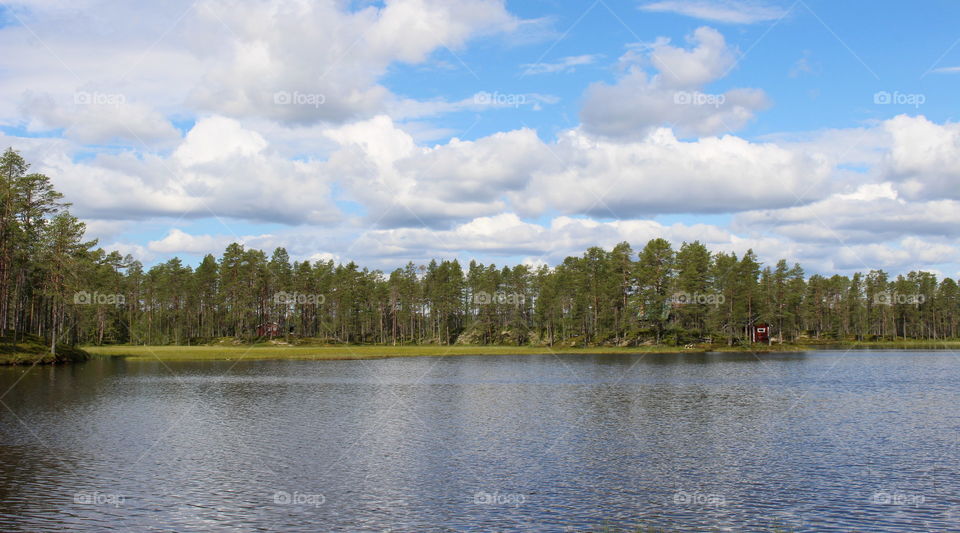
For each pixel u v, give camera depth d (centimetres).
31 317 11312
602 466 2953
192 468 2909
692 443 3466
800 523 2170
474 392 5897
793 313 15425
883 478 2723
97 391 5775
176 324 15950
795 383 6625
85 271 9950
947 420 4172
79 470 2862
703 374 7756
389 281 17125
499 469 2900
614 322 14162
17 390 5816
